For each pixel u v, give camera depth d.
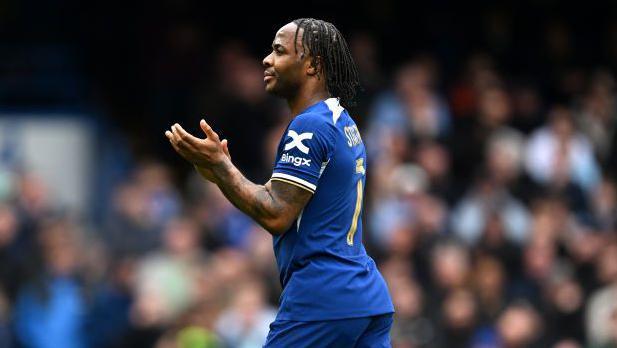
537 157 43.22
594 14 50.34
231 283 34.38
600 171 44.56
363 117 41.28
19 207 39.28
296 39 18.12
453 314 35.59
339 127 18.02
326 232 17.97
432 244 37.62
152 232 38.53
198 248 38.09
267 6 48.78
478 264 37.34
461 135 43.41
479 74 45.78
